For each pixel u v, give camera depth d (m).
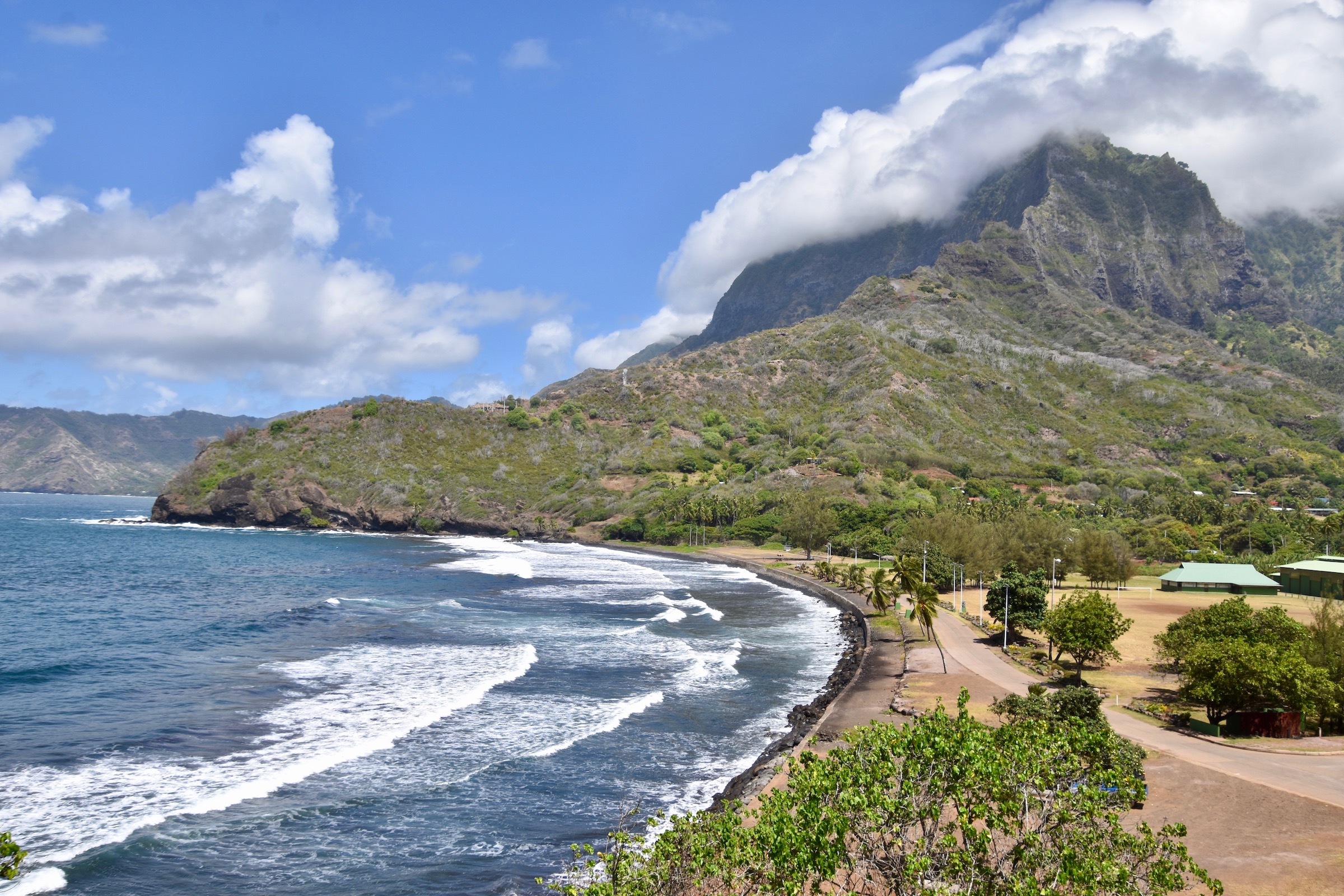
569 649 67.94
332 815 34.25
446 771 39.41
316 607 85.94
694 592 114.31
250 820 33.28
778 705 53.94
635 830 33.81
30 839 30.44
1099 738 22.28
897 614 89.69
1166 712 48.66
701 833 22.23
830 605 104.38
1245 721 43.62
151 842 30.86
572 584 116.81
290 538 196.12
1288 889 25.80
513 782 38.53
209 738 42.25
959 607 98.56
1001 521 148.25
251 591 99.19
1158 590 119.31
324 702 49.38
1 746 39.84
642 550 190.50
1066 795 20.30
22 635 67.00
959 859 19.36
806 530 169.25
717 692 56.47
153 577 110.94
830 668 66.50
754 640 77.69
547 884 26.22
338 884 29.08
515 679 56.81
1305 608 100.38
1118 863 19.28
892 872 19.73
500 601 95.25
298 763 39.25
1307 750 40.44
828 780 20.77
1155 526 175.50
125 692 50.22
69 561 127.56
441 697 51.09
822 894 20.02
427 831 33.28
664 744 44.81
